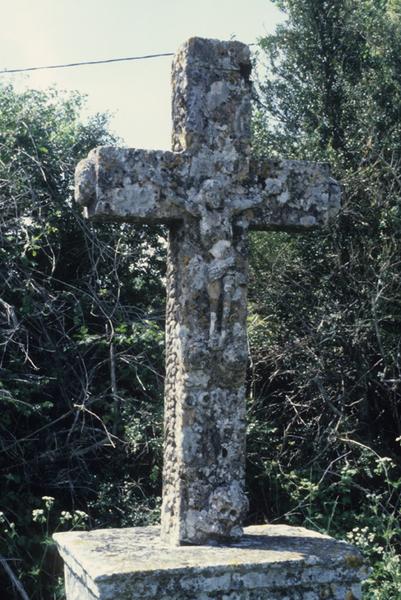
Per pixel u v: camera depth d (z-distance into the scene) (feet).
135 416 27.02
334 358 30.25
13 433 26.96
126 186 14.33
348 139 32.27
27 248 27.96
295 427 29.91
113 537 14.74
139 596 12.43
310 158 31.58
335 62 33.12
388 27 33.32
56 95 33.17
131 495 26.73
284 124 33.47
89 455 27.61
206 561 12.90
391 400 29.89
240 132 14.84
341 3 33.45
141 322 28.14
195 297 14.35
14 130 29.45
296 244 31.09
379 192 30.48
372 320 29.43
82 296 28.17
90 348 27.76
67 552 14.20
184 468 14.10
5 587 24.64
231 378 14.35
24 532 25.63
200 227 14.47
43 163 29.35
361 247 30.68
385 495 27.71
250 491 27.66
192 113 14.64
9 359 27.04
